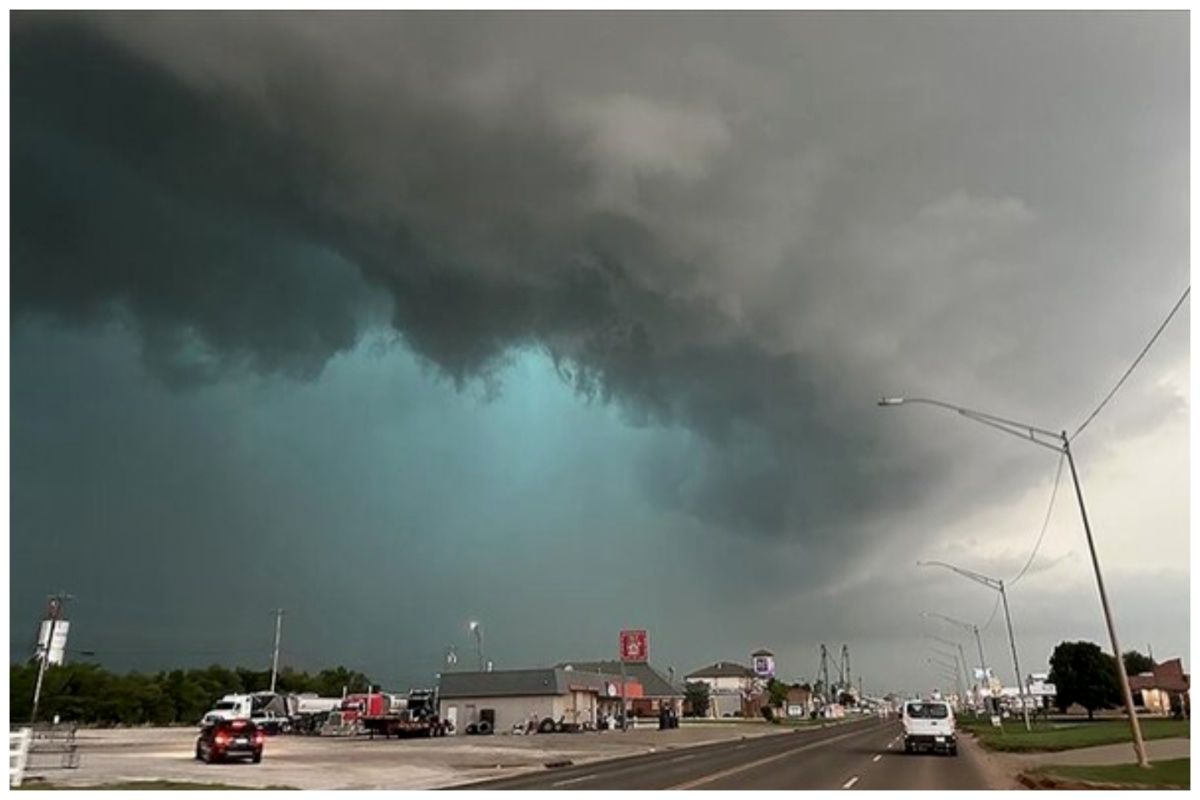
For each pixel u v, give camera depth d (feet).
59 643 256.52
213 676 443.73
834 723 425.69
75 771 106.73
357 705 284.41
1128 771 95.40
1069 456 108.99
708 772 108.37
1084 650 344.90
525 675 294.46
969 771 108.06
